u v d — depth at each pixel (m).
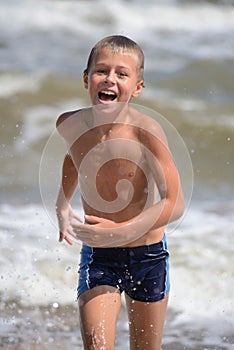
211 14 58.84
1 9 55.19
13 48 48.88
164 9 58.62
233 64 47.59
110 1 58.62
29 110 40.06
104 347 11.22
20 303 18.66
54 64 46.19
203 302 19.36
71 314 18.28
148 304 12.30
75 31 53.12
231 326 17.95
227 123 39.25
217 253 21.73
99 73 11.92
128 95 11.97
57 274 20.20
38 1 56.94
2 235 22.28
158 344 12.52
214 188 30.89
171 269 20.67
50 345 16.31
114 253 12.05
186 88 44.38
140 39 52.84
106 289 11.84
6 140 36.53
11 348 16.00
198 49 50.97
